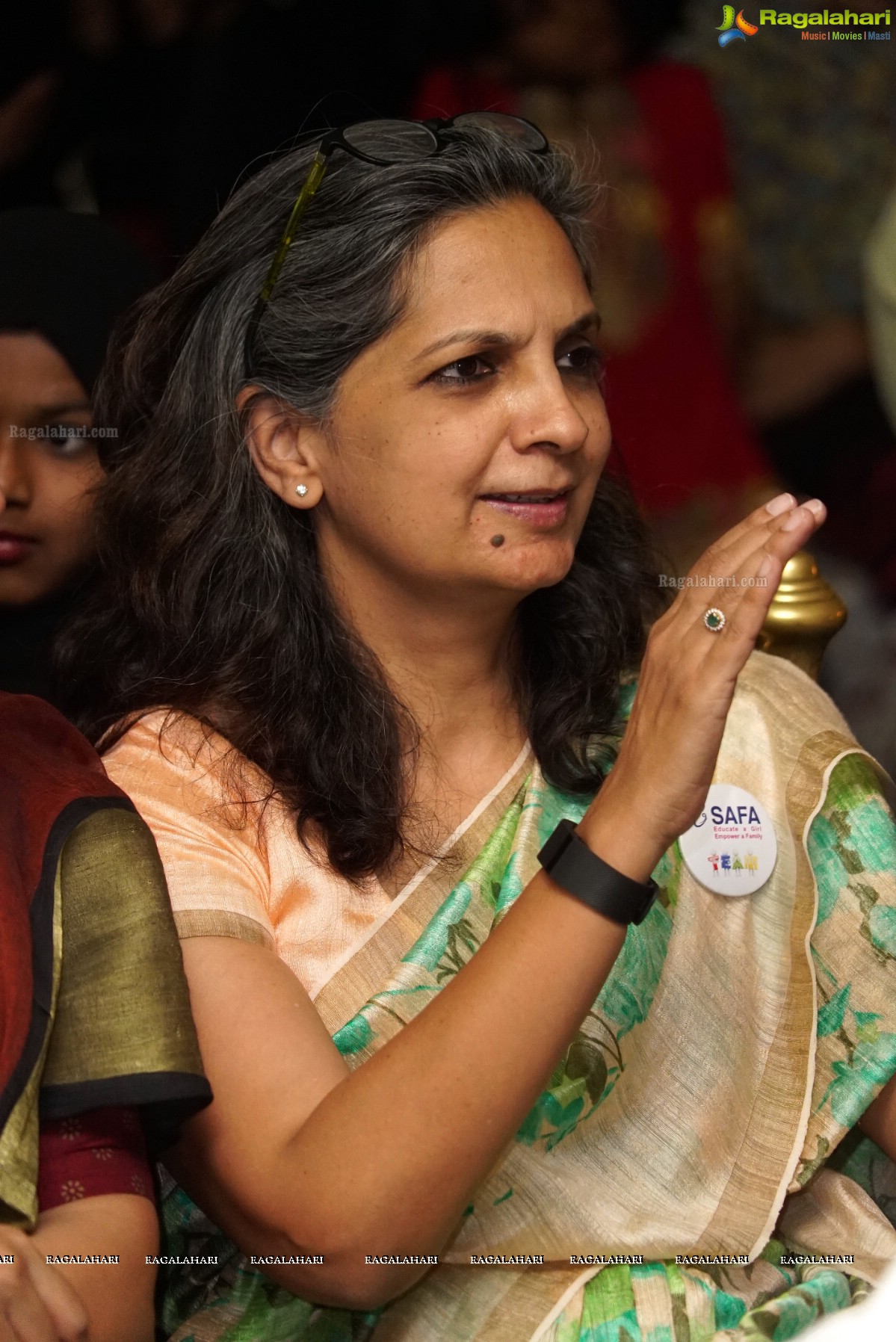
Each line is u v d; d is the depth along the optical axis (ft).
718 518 33.14
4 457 20.33
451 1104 13.64
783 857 17.56
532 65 30.45
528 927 13.94
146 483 17.39
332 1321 15.74
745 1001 17.21
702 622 13.73
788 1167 16.74
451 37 29.94
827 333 35.01
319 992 15.81
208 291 16.96
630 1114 16.47
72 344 20.71
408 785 16.88
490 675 17.20
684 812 13.83
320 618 16.71
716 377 33.06
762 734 18.02
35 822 13.73
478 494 15.57
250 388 16.51
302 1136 14.01
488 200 15.69
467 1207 15.61
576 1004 13.88
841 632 36.70
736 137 33.71
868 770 18.03
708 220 32.63
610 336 32.12
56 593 20.85
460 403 15.42
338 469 16.08
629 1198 16.30
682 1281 16.03
